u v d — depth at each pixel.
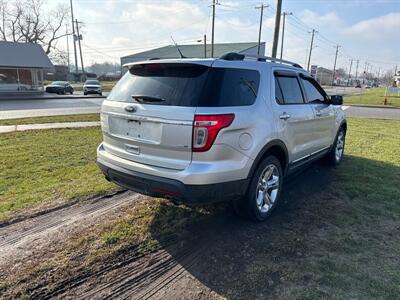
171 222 3.47
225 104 2.84
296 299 2.32
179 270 2.66
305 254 2.90
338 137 5.69
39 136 8.39
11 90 32.09
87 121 11.77
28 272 2.58
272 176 3.65
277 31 17.19
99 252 2.88
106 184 4.62
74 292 2.38
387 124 12.22
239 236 3.22
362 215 3.72
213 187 2.82
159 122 2.85
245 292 2.40
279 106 3.56
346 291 2.41
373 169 5.56
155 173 2.92
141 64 3.24
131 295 2.36
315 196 4.29
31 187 4.48
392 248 3.02
